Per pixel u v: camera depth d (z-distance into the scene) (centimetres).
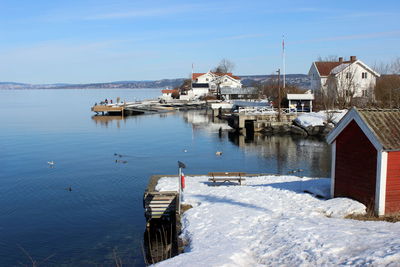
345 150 1547
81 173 3089
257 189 1862
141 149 4175
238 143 4500
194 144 4472
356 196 1491
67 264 1522
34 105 12550
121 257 1549
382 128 1412
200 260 973
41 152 4025
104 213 2122
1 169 3250
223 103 8062
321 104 5950
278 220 1321
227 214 1436
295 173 2956
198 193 1820
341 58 7481
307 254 968
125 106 8906
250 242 1140
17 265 1539
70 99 17938
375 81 6431
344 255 923
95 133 5522
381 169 1352
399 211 1384
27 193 2545
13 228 1928
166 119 7494
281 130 5256
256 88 10000
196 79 13088
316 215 1378
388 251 885
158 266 948
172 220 1712
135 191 2556
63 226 1942
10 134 5425
